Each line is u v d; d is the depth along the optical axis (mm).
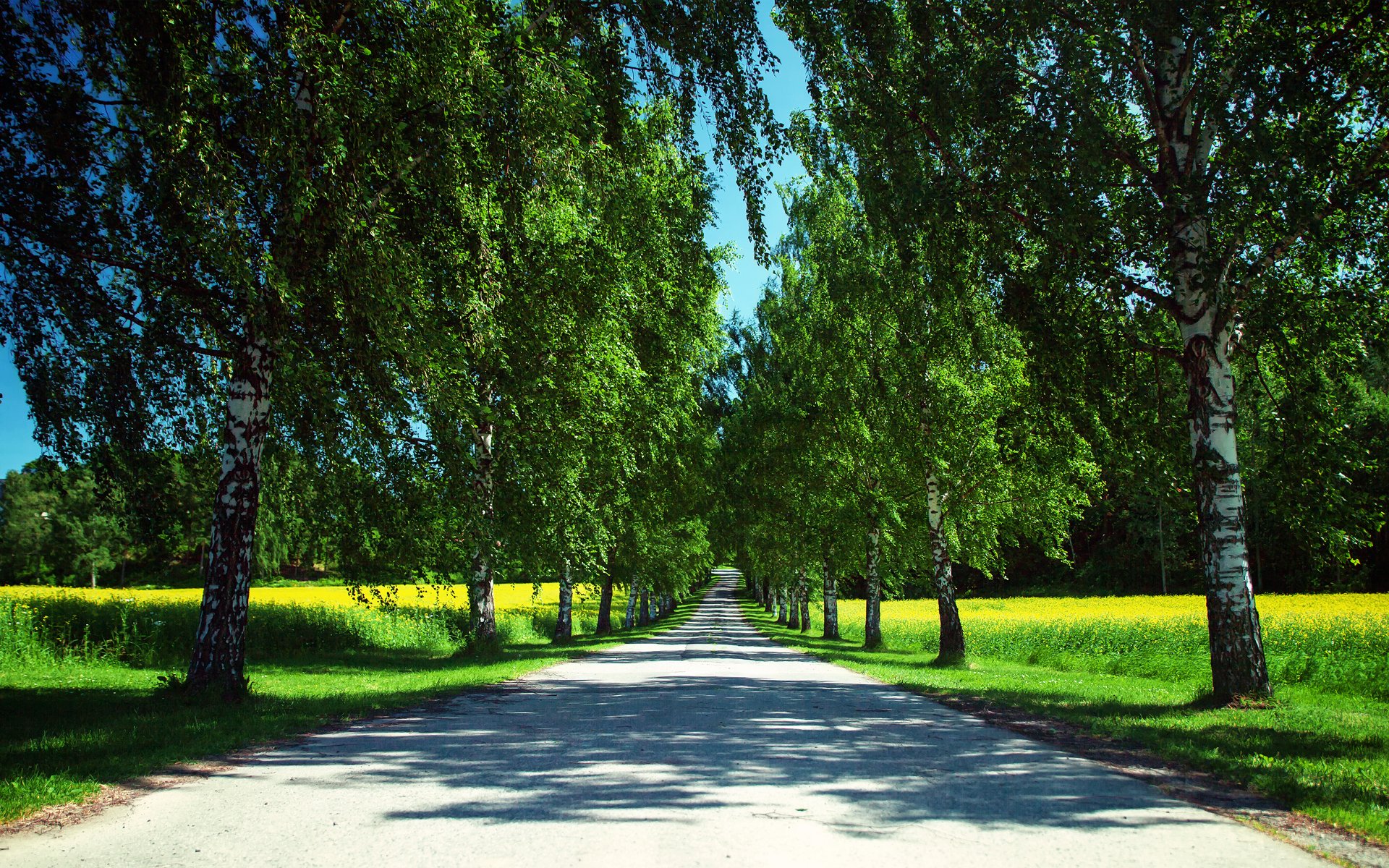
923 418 17578
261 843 3758
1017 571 68125
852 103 11258
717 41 10375
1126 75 9602
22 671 13219
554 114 9047
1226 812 4277
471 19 8164
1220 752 5871
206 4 7648
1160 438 10930
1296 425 9789
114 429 10281
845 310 18438
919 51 10406
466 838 3775
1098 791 4723
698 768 5273
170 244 9156
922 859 3469
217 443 12242
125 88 8742
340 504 11398
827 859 3461
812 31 10672
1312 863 3455
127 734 6566
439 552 11773
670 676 12758
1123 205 9133
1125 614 31484
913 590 66375
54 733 6719
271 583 50594
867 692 10562
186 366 10883
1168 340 11172
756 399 25781
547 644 25344
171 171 7707
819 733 6785
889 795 4566
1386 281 9102
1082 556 67062
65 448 10250
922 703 9227
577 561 16969
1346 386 9828
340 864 3428
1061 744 6367
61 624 15250
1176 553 57750
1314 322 9516
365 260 7988
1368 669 12500
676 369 18328
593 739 6461
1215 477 9375
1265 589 47750
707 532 35406
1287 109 8148
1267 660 13969
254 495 9453
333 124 7508
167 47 7348
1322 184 8227
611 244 12758
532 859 3461
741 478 28297
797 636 31750
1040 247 10320
